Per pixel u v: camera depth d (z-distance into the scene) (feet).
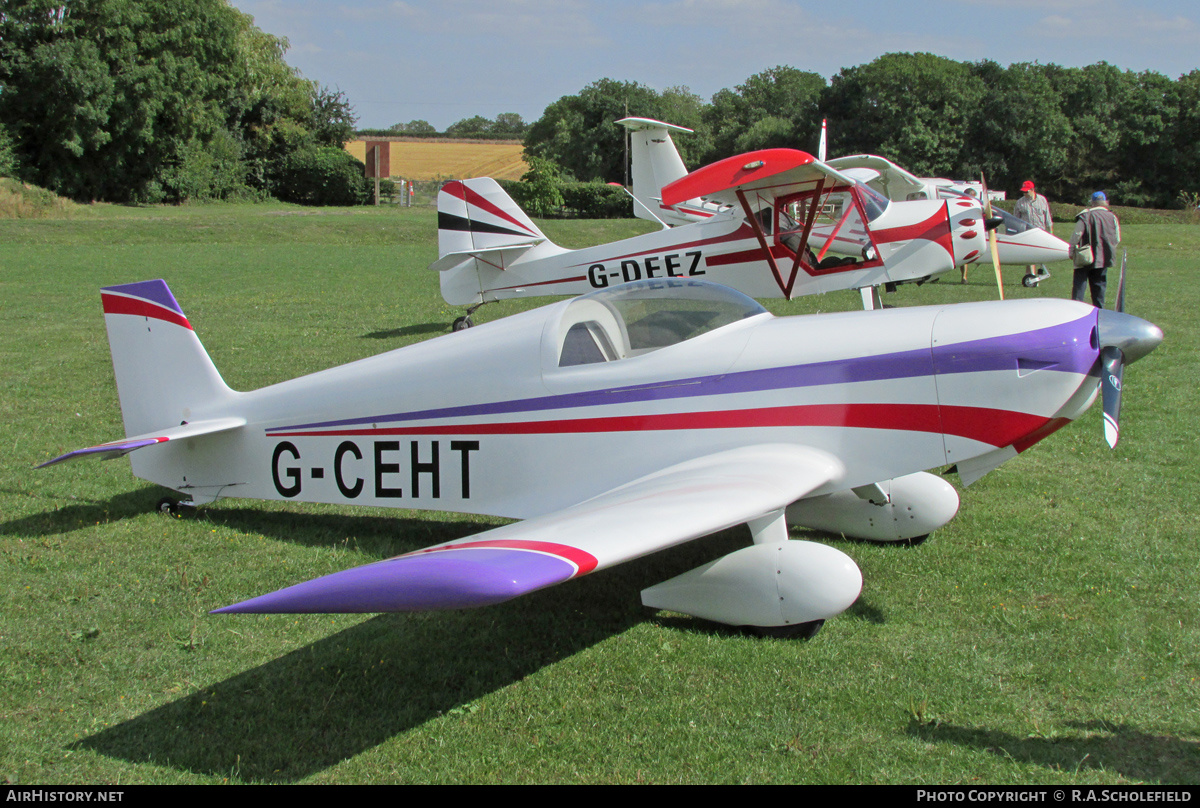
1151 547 14.46
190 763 9.39
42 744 9.69
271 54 163.12
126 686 10.82
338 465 15.72
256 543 15.31
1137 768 8.93
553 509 14.48
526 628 12.24
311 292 47.34
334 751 9.57
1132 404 23.26
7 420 22.40
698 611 12.10
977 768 8.98
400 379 15.19
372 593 8.83
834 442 13.34
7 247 72.54
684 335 14.17
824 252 29.91
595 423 14.14
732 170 26.27
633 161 60.23
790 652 11.39
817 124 181.06
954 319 13.26
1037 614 12.20
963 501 16.88
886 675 10.74
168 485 16.98
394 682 10.89
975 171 165.17
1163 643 11.33
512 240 34.30
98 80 115.96
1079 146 178.70
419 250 75.72
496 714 10.18
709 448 13.78
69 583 13.58
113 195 128.67
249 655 11.51
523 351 14.42
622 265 32.63
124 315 16.74
